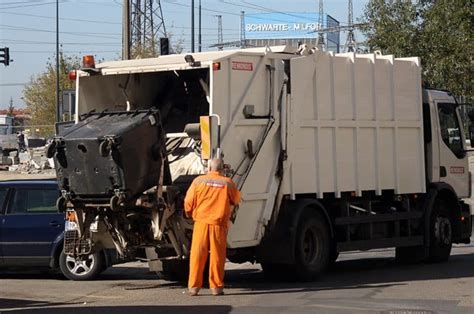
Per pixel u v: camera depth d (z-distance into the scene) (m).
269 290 13.70
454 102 18.61
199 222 12.97
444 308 11.70
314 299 12.58
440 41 28.20
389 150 16.41
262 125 13.90
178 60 13.56
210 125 12.96
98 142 12.24
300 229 14.47
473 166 37.28
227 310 11.63
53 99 79.25
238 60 13.52
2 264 16.05
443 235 17.86
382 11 30.86
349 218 15.60
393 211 16.89
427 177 17.64
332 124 15.09
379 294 13.06
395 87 16.53
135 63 14.09
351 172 15.54
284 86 14.23
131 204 12.66
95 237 13.56
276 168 14.12
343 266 17.61
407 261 17.84
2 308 12.39
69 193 12.84
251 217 13.79
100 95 14.76
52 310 12.05
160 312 11.60
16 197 16.14
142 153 12.53
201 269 13.14
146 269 18.22
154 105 15.17
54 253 15.91
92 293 13.95
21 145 71.19
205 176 12.95
